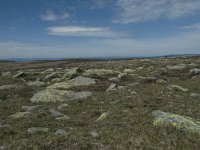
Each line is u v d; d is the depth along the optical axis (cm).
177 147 1206
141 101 2378
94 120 1867
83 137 1349
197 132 1348
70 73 4888
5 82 4725
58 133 1482
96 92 3197
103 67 8212
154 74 4919
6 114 2236
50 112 2102
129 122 1652
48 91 2933
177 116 1502
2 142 1375
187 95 2662
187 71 5128
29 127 1703
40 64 15425
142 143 1254
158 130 1409
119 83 3862
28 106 2516
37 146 1248
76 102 2586
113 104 2370
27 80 5012
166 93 2766
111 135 1370
